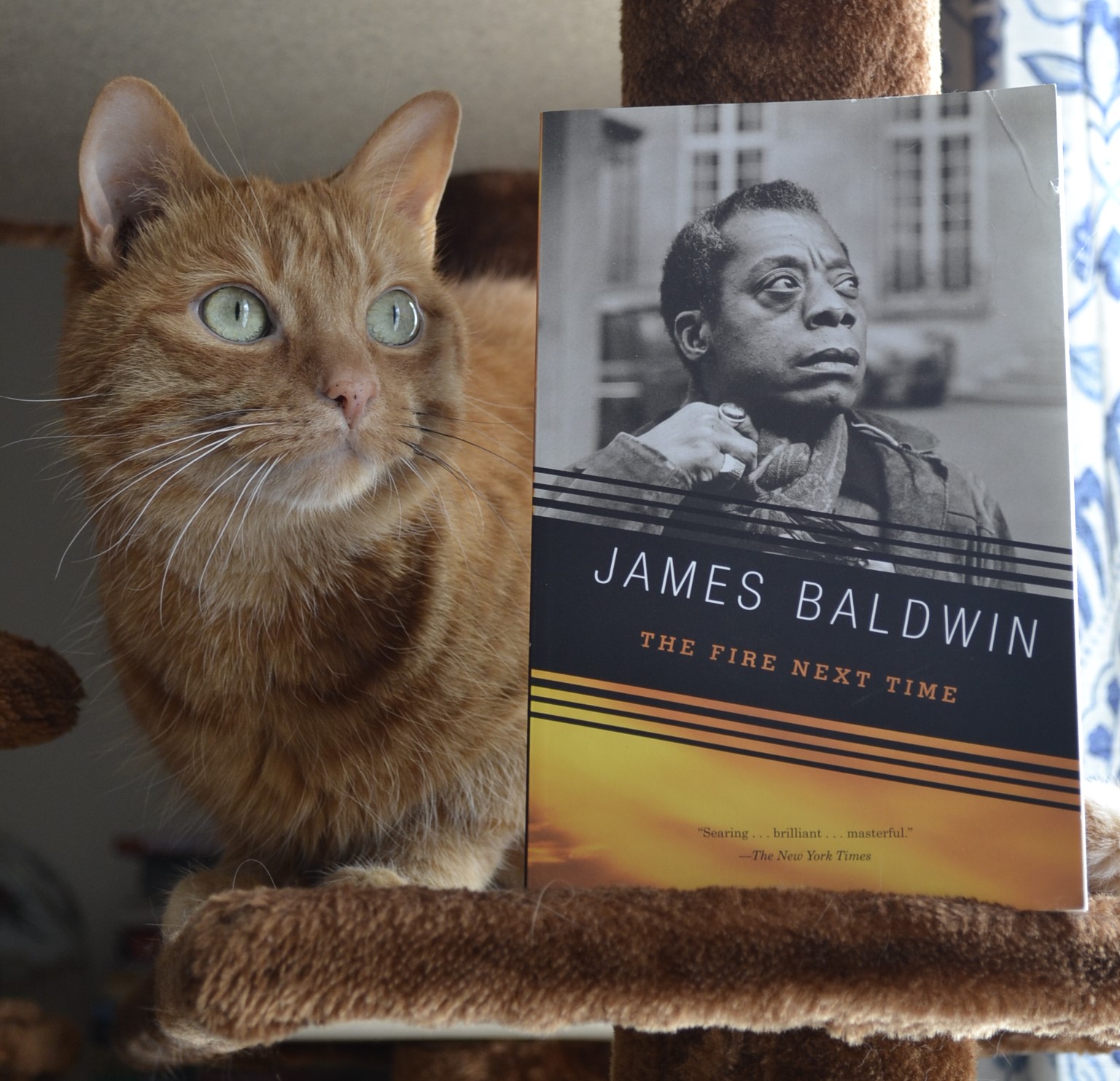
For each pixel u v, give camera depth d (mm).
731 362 721
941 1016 649
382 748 975
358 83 1422
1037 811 681
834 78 913
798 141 737
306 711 971
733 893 666
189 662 991
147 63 1356
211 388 903
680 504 709
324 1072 1719
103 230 986
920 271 722
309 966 623
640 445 714
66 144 1561
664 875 686
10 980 1984
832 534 704
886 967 645
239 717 983
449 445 1034
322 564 974
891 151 732
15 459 2086
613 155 741
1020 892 677
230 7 1241
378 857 994
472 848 1001
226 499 930
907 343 718
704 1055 782
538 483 712
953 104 732
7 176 1659
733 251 729
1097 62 1215
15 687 1158
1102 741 1166
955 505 703
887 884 684
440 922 641
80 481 1052
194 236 970
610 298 728
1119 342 1187
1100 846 853
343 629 975
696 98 932
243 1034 624
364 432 903
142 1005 1249
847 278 724
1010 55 1225
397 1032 941
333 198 1034
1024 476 704
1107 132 1205
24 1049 1738
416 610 986
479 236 1765
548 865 686
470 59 1371
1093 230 1203
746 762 691
